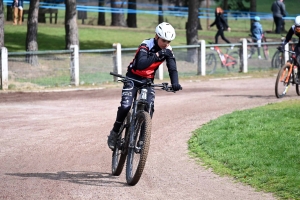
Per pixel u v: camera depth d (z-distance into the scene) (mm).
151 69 13477
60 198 12500
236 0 83000
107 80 35312
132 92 13594
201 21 86062
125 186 13477
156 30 13180
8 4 63969
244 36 65625
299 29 26281
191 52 39188
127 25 73062
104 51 35094
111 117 23000
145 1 97375
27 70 33094
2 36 37156
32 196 12680
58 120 22547
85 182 13852
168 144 18016
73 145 18156
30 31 41094
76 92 31500
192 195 12656
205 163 15453
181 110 24109
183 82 36594
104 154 16953
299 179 13055
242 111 22172
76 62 34031
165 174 14570
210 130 19156
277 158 15086
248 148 16344
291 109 21891
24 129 20844
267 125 19078
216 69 40375
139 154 13281
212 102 26219
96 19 76188
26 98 29094
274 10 62719
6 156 16906
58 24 66750
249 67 42000
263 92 30109
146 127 12766
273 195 12438
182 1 77250
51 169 15266
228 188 13164
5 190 13211
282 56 42750
